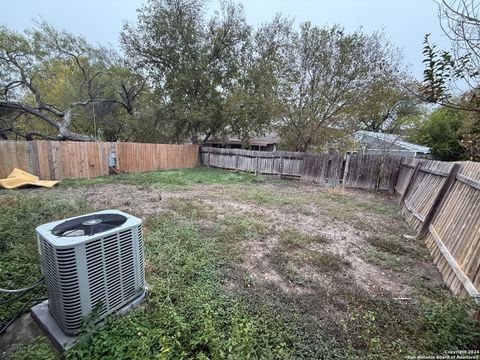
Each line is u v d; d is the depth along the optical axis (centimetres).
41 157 751
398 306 221
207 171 1131
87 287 158
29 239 312
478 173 284
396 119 1116
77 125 1416
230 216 465
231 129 1295
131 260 190
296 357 163
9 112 1119
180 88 1213
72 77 1345
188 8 1152
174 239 343
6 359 150
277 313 204
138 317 183
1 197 515
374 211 544
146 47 1201
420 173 524
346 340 180
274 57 1002
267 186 812
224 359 146
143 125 1319
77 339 157
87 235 158
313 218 481
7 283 216
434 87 215
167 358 141
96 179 820
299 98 959
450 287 249
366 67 838
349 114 912
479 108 207
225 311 202
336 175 870
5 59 1020
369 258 317
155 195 620
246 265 288
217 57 1235
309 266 292
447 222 318
